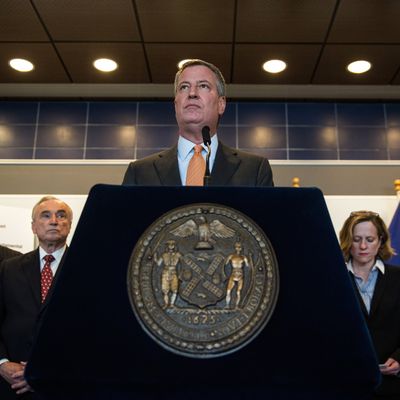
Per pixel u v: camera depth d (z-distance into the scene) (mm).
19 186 4297
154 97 4516
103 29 3635
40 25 3598
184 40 3764
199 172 1110
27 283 2107
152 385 532
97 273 595
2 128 4453
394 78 4273
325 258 610
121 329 559
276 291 578
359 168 4332
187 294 578
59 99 4516
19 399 1905
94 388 541
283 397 540
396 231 3529
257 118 4469
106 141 4422
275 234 627
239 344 548
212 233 617
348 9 3381
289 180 4297
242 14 3443
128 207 650
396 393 1936
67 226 2330
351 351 545
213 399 536
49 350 546
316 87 4449
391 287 2158
